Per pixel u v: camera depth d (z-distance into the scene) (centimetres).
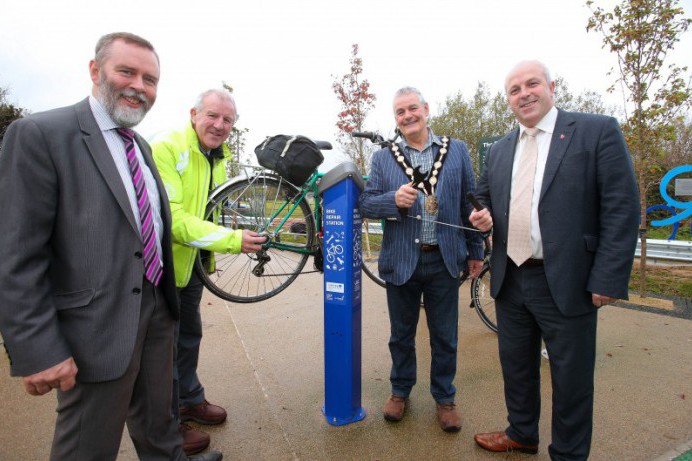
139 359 156
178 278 213
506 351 212
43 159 127
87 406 142
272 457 217
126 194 143
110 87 143
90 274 136
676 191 812
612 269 169
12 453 214
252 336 376
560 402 188
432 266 239
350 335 238
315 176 278
